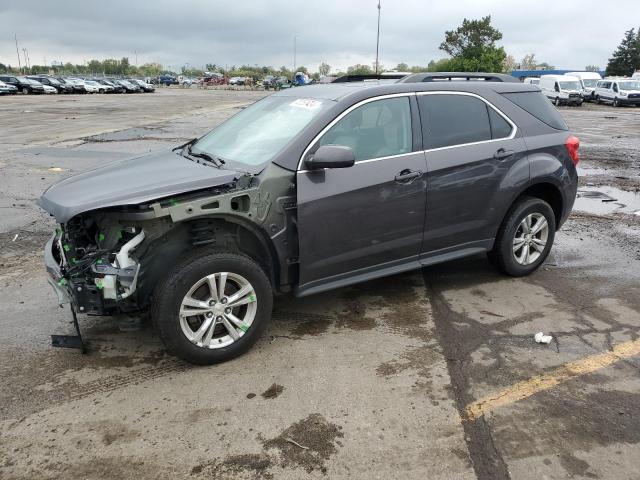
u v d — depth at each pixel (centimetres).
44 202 354
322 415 306
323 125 383
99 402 320
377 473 263
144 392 329
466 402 317
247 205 352
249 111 480
